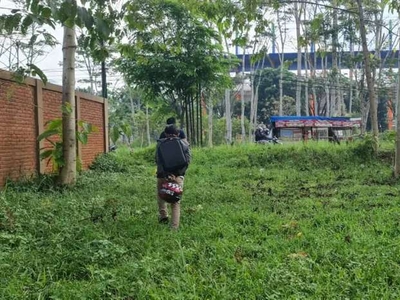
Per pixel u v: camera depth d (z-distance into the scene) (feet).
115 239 18.08
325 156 50.01
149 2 25.85
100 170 45.52
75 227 19.38
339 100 113.39
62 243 17.29
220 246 16.80
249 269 14.19
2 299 12.37
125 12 19.42
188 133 70.49
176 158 21.24
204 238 18.53
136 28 20.48
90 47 16.02
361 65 111.04
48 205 24.12
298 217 22.22
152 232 19.44
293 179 38.70
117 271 14.38
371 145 48.65
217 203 26.66
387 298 11.85
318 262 15.23
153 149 58.90
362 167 44.42
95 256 15.46
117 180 37.09
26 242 17.54
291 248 16.84
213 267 14.74
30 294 12.79
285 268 14.17
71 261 15.35
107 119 53.11
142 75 65.87
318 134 90.74
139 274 14.02
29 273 14.48
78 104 43.83
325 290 12.45
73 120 32.40
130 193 30.83
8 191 27.40
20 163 32.09
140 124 128.77
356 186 32.60
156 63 63.67
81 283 13.65
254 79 132.26
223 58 66.08
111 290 13.05
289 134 90.12
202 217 22.79
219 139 136.36
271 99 145.79
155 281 13.67
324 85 107.24
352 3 52.42
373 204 25.17
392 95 112.47
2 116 29.68
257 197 28.55
